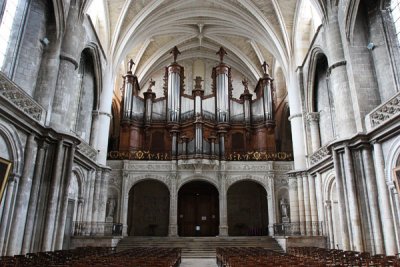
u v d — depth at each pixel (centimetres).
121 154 2444
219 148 2498
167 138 2744
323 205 1936
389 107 1245
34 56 1399
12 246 1138
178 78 2906
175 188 2347
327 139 2005
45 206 1328
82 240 1733
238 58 3275
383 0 1496
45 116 1390
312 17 2242
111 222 2120
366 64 1502
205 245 1988
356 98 1456
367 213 1355
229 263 900
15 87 1173
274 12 2398
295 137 2253
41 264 788
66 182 1430
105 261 814
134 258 947
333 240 1805
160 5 2492
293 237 1852
